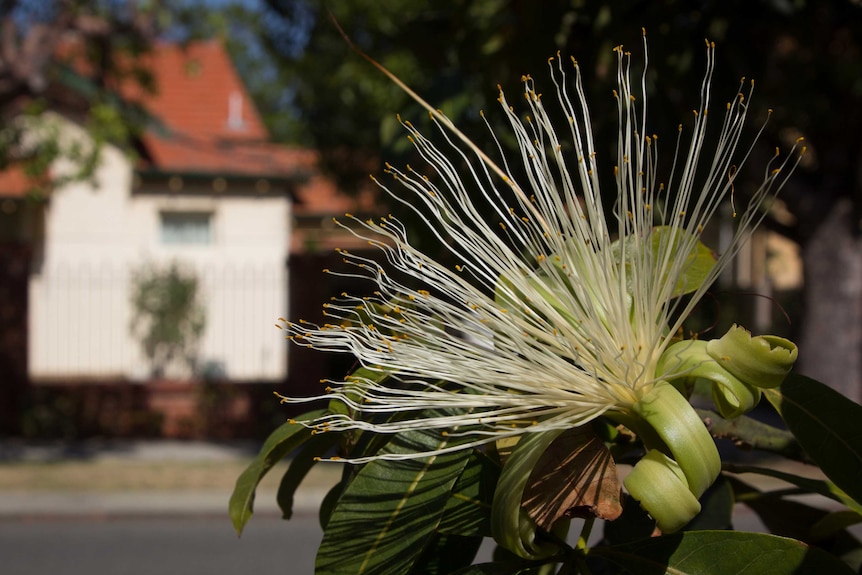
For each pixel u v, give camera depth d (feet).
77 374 53.52
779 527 5.61
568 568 3.96
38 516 30.96
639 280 4.16
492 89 9.20
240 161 59.52
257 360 55.62
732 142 4.35
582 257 4.27
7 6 38.65
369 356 4.23
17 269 44.52
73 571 25.26
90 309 52.03
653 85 8.61
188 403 45.73
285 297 45.88
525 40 9.06
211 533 29.19
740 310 52.44
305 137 53.26
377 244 4.40
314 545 27.81
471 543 4.50
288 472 5.19
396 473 4.16
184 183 58.03
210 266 58.39
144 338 54.90
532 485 3.88
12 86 38.68
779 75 19.24
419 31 11.33
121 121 44.32
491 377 4.14
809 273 32.48
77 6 39.01
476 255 4.36
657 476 3.62
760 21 9.48
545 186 4.35
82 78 50.37
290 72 52.34
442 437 4.25
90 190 56.90
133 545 27.91
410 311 4.32
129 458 40.04
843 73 20.90
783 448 5.11
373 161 48.37
